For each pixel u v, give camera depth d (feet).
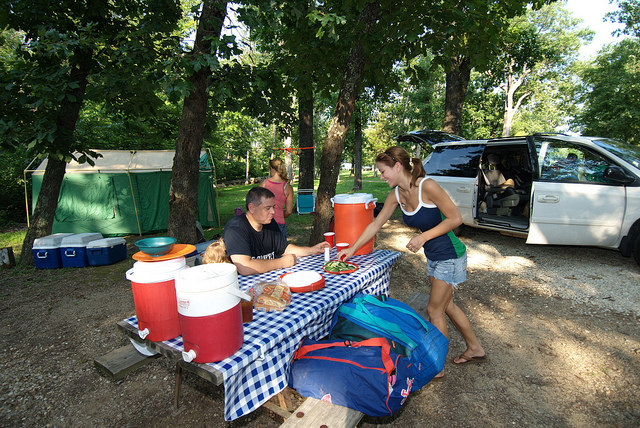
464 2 15.19
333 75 22.07
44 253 19.74
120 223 29.58
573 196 15.70
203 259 7.82
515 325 11.45
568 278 15.12
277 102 22.85
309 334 6.97
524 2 20.85
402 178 7.69
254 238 8.75
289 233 27.30
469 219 20.59
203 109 18.86
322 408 5.81
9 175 41.45
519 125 129.70
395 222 30.58
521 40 43.11
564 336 10.64
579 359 9.45
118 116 23.66
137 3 21.20
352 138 89.56
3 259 20.39
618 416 7.38
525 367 9.19
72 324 12.91
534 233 16.74
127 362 7.38
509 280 15.34
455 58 31.78
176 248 5.99
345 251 8.58
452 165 21.83
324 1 17.88
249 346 5.09
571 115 107.24
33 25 19.16
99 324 12.80
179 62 15.52
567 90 103.35
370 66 19.99
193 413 7.90
